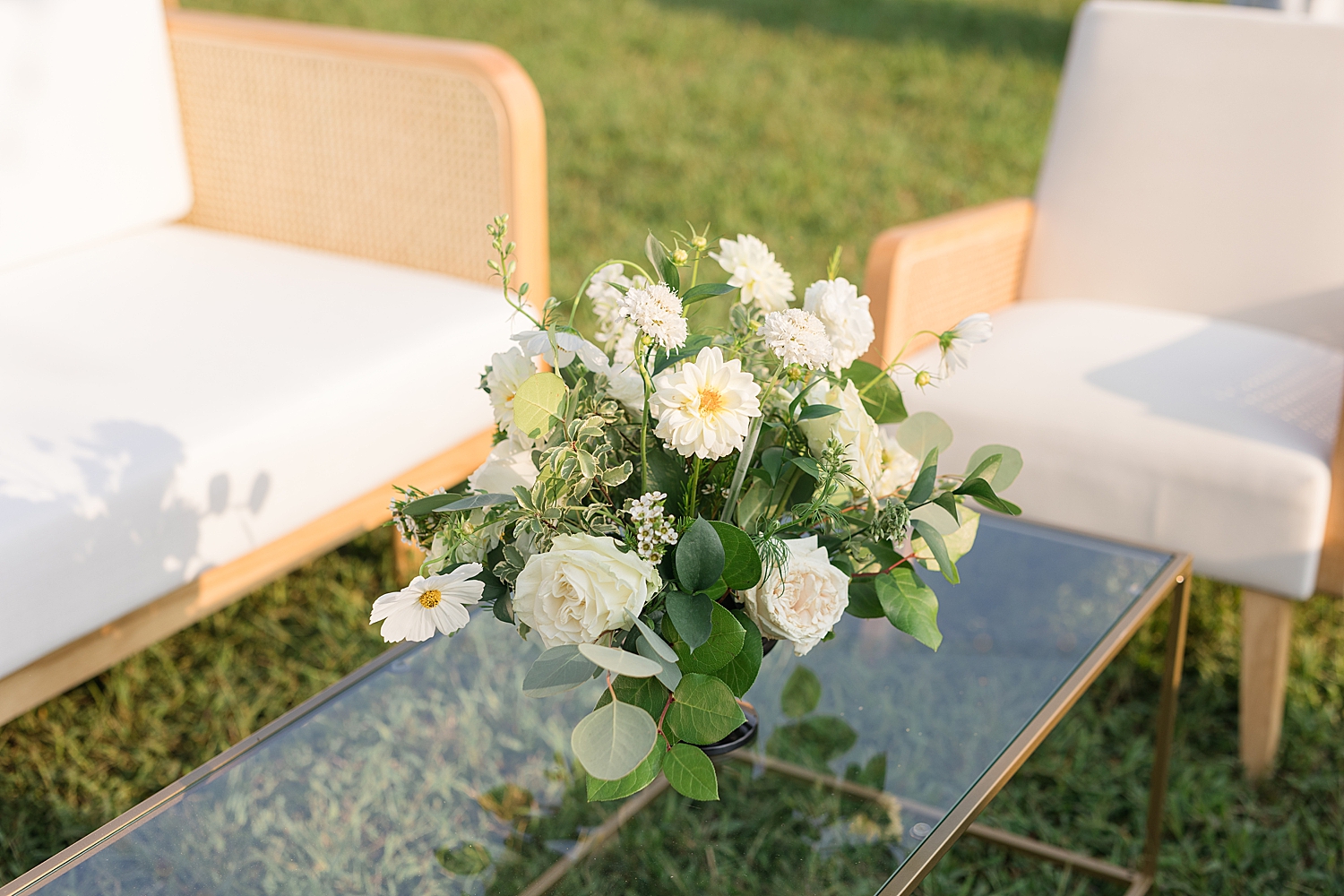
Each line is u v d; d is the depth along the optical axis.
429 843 1.07
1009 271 2.27
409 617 0.92
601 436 0.98
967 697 1.21
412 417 1.71
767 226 3.88
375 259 2.10
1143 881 1.60
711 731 0.94
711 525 0.95
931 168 4.49
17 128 1.87
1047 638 1.27
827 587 0.98
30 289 1.83
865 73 5.66
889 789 1.11
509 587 1.00
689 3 6.77
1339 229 2.06
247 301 1.82
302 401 1.56
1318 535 1.64
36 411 1.46
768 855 1.08
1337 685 1.98
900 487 1.10
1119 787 1.78
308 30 2.05
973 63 5.82
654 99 5.15
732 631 0.94
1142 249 2.21
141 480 1.39
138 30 2.04
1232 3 3.39
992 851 1.67
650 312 0.93
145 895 0.97
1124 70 2.22
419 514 1.01
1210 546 1.69
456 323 1.80
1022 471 1.79
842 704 1.21
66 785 1.73
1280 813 1.74
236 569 1.55
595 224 3.82
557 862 1.08
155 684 1.93
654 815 1.15
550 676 0.93
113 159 2.02
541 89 5.22
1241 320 2.15
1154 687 1.99
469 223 2.00
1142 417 1.74
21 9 1.87
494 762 1.15
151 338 1.68
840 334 1.00
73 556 1.33
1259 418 1.72
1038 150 4.71
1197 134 2.16
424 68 1.95
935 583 1.36
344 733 1.15
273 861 1.02
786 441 1.05
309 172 2.10
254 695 1.91
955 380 1.86
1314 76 2.07
